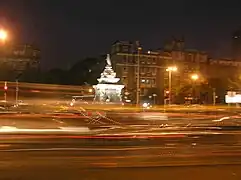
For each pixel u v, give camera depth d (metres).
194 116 40.78
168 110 51.91
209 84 109.19
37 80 109.44
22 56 118.69
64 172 11.80
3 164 13.09
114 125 30.58
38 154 15.45
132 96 99.69
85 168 12.48
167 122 34.62
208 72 113.94
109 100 68.94
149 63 105.50
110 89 69.44
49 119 31.80
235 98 65.25
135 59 103.75
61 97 84.69
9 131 23.98
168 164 13.38
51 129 25.64
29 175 11.32
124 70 102.62
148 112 46.69
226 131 27.28
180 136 23.52
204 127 30.09
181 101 102.12
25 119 30.69
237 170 12.43
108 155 15.34
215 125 31.94
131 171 12.09
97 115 39.34
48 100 78.81
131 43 104.31
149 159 14.47
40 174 11.47
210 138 22.58
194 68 111.56
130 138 22.06
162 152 16.42
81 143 19.47
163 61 107.44
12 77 114.56
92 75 108.56
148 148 17.73
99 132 25.20
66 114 38.16
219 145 19.20
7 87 76.31
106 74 70.31
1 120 29.28
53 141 20.05
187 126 30.95
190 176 11.47
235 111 50.22
